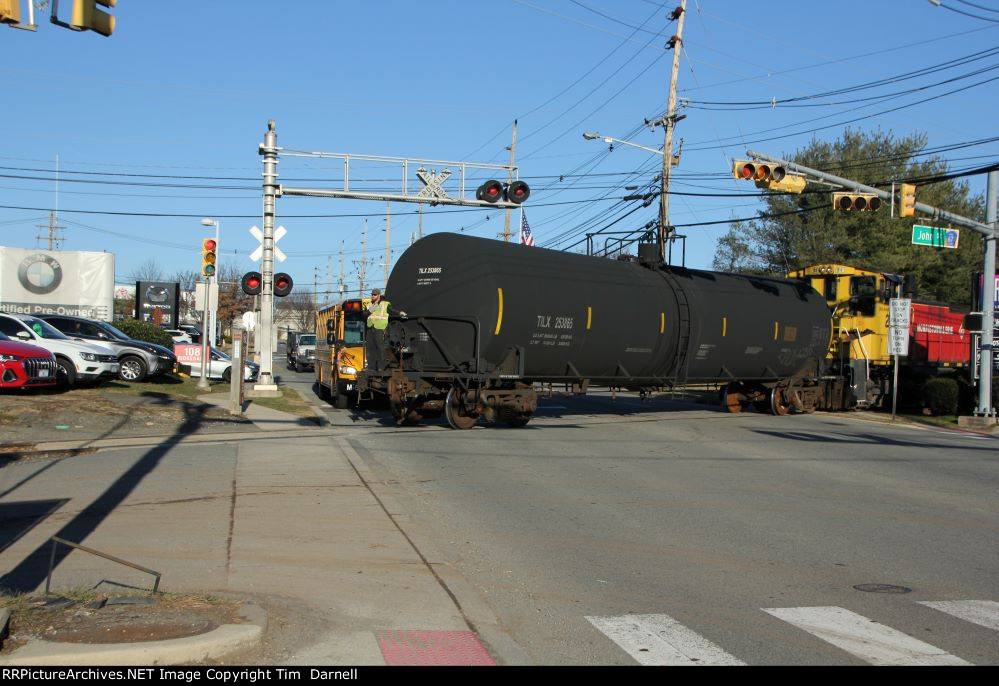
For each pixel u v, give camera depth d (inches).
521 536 332.2
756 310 879.7
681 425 776.9
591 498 414.9
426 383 693.9
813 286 1068.5
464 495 414.0
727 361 862.5
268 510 364.5
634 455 568.4
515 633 220.1
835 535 344.5
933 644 216.2
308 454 534.0
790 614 240.1
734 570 287.7
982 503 422.6
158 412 686.5
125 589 238.2
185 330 1775.3
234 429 659.4
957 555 313.9
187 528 327.3
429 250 714.2
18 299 1392.7
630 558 301.6
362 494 405.7
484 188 1052.5
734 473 503.8
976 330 953.5
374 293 753.6
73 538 308.3
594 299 736.3
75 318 936.3
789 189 773.9
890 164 1806.1
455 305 690.8
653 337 785.6
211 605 221.5
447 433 667.4
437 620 227.1
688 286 830.5
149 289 1601.9
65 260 1419.8
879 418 974.4
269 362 1011.3
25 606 213.0
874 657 205.9
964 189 1828.2
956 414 1030.4
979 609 247.3
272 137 1002.1
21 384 669.3
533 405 716.0
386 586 257.1
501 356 692.7
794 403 937.5
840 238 1830.7
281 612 226.7
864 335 1021.2
